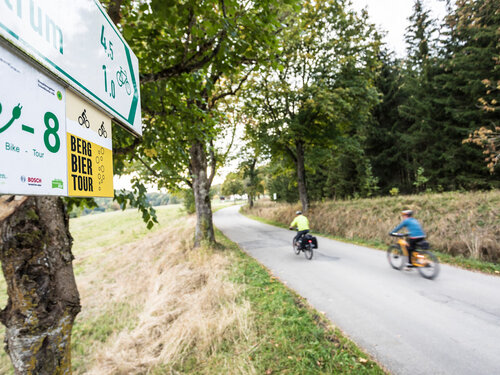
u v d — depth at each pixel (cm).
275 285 591
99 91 125
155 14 213
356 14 1452
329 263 787
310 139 1655
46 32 87
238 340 389
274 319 429
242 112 1516
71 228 3055
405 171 2209
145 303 661
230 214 3469
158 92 281
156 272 880
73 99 105
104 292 827
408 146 1872
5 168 68
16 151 72
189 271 724
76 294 173
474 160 1477
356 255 876
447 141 1605
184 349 388
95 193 117
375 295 527
